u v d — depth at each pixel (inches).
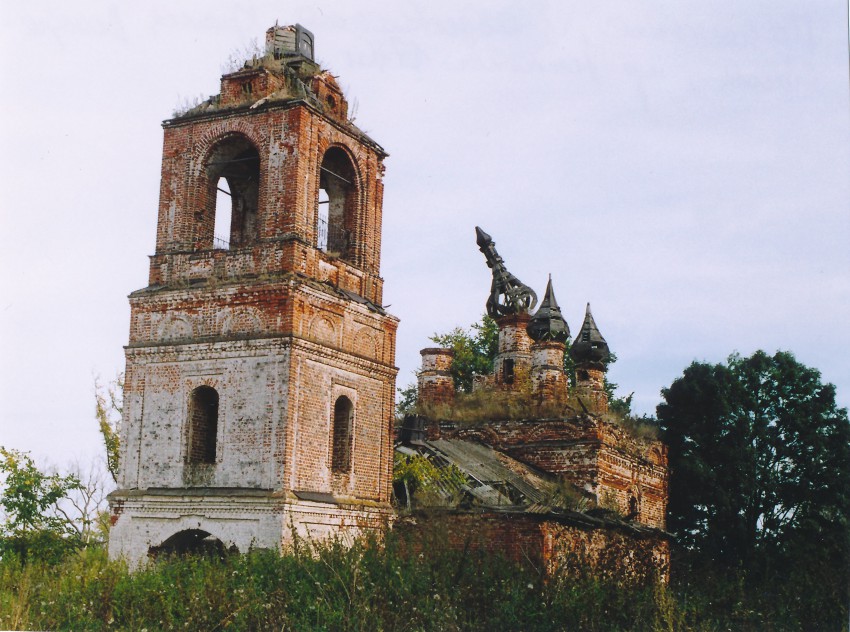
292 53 1286.9
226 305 1183.6
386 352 1296.8
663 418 1861.5
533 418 1535.4
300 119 1198.3
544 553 1224.2
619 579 979.3
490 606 918.4
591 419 1492.4
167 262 1234.6
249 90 1256.2
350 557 951.0
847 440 1800.0
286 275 1158.3
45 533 1316.4
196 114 1249.4
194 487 1156.5
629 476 1589.6
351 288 1266.0
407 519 1249.4
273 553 1002.7
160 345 1202.0
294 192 1186.6
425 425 1603.1
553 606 909.8
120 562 1069.1
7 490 1326.3
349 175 1301.7
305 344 1157.1
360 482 1234.6
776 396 1834.4
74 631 883.4
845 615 973.2
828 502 1781.5
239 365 1162.0
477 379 1771.7
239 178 1331.2
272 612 868.0
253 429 1142.3
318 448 1169.4
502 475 1416.1
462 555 1016.2
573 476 1486.2
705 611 973.2
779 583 1213.7
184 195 1243.2
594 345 1734.7
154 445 1187.9
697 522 1804.9
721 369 1850.4
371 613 865.5
